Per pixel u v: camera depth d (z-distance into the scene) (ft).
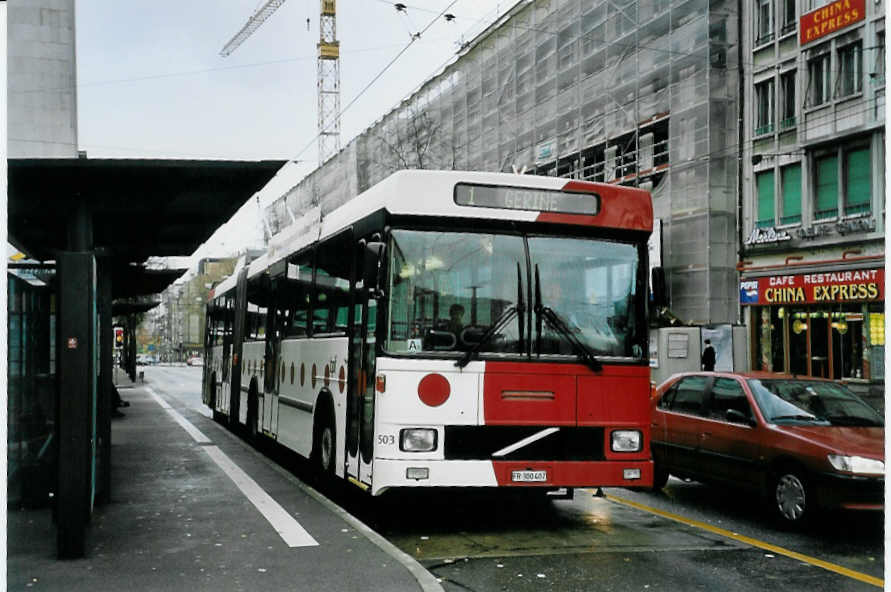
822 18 91.25
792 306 96.73
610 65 121.49
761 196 101.45
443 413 26.89
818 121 91.91
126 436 54.95
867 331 87.35
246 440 54.90
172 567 21.94
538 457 27.48
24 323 28.86
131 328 161.17
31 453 29.71
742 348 98.48
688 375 37.55
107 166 23.35
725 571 23.72
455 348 27.35
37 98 78.79
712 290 104.99
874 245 86.53
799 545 27.27
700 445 34.76
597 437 28.09
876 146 86.33
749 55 102.99
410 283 27.40
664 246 111.75
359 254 30.25
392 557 23.00
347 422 30.50
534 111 137.08
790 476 30.09
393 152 168.96
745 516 32.32
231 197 27.40
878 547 27.12
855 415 32.55
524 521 30.73
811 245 93.25
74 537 22.80
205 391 78.64
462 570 23.57
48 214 27.84
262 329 49.49
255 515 28.43
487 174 28.22
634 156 117.91
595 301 28.73
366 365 28.25
